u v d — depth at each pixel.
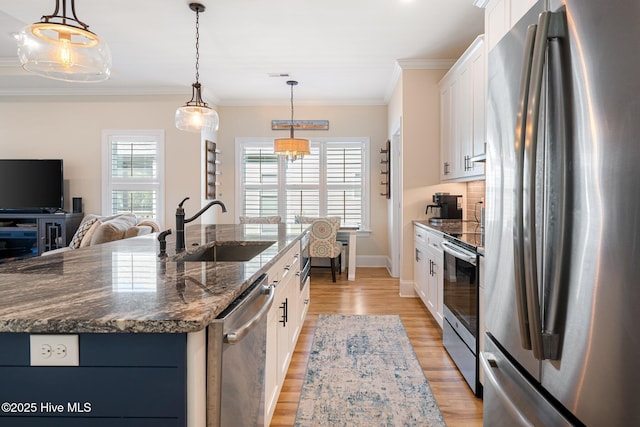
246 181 6.21
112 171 5.54
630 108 0.74
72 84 5.21
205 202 5.66
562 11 0.96
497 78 1.39
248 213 6.22
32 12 3.17
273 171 6.18
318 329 3.25
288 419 1.96
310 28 3.48
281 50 4.00
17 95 5.47
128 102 5.49
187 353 0.89
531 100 1.01
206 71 4.68
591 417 0.87
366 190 6.09
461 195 4.21
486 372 1.42
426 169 4.26
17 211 5.35
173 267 1.46
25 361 0.88
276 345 1.94
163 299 1.02
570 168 0.93
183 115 3.18
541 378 1.07
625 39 0.75
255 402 1.40
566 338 0.95
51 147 5.54
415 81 4.27
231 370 1.08
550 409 1.03
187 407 0.89
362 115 6.05
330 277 5.37
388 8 3.10
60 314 0.89
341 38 3.70
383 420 1.95
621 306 0.77
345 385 2.31
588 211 0.87
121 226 3.33
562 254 0.96
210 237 2.54
